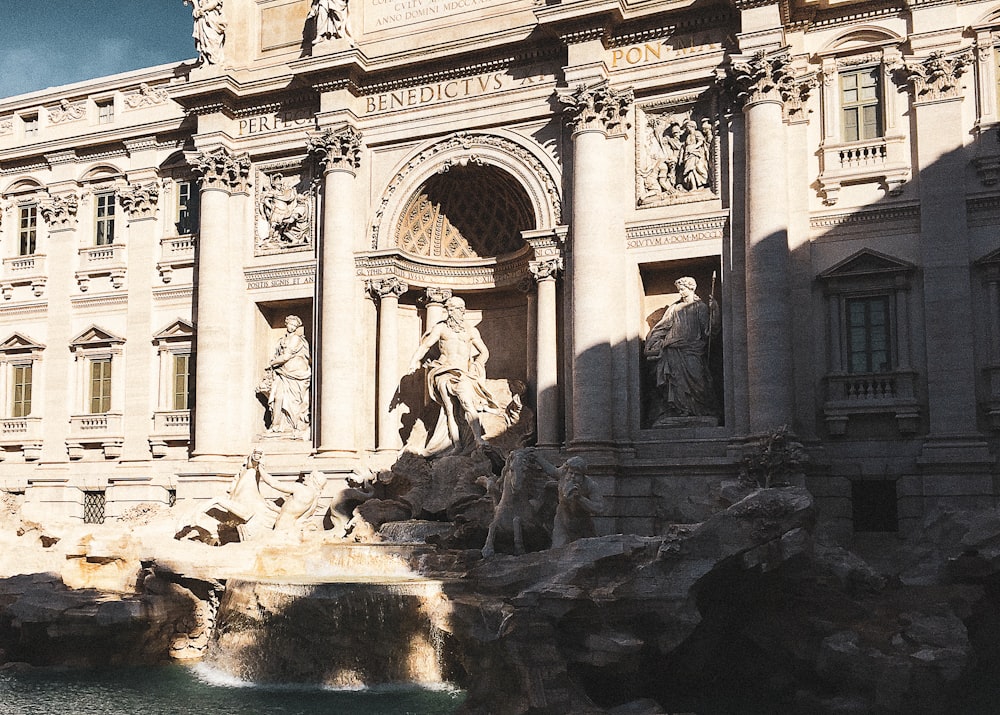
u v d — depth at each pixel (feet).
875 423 95.91
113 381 129.08
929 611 72.95
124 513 123.44
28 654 83.82
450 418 110.11
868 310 98.02
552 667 64.49
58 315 133.39
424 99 115.55
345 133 115.14
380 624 74.49
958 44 96.22
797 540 71.82
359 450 113.19
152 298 127.85
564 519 81.30
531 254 112.47
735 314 99.55
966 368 92.27
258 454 103.24
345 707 67.72
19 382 136.26
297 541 96.58
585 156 103.76
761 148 97.55
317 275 116.78
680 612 68.18
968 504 90.58
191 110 122.31
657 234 103.45
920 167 95.96
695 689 73.46
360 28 119.85
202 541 99.09
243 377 119.14
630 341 103.45
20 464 132.98
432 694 71.15
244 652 78.95
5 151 137.80
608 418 100.53
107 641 82.58
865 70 100.53
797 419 97.50
